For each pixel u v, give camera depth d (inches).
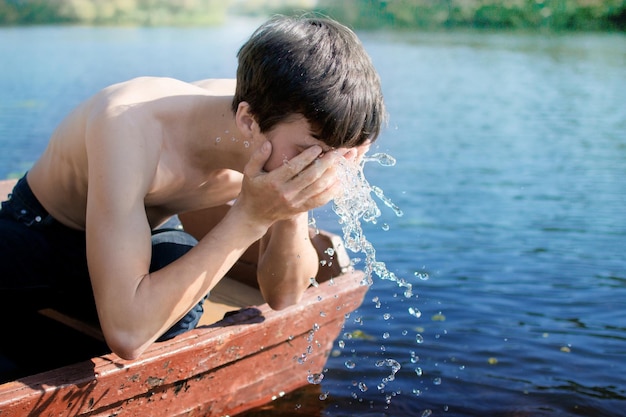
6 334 96.0
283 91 64.5
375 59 570.3
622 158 256.4
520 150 270.5
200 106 78.2
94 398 72.6
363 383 104.1
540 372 108.7
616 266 151.6
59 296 89.5
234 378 88.4
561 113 352.2
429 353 113.3
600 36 750.5
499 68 517.0
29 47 676.1
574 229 176.6
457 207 195.5
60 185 83.1
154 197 77.6
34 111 345.4
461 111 359.3
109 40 767.1
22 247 84.5
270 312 89.1
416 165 245.8
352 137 66.2
